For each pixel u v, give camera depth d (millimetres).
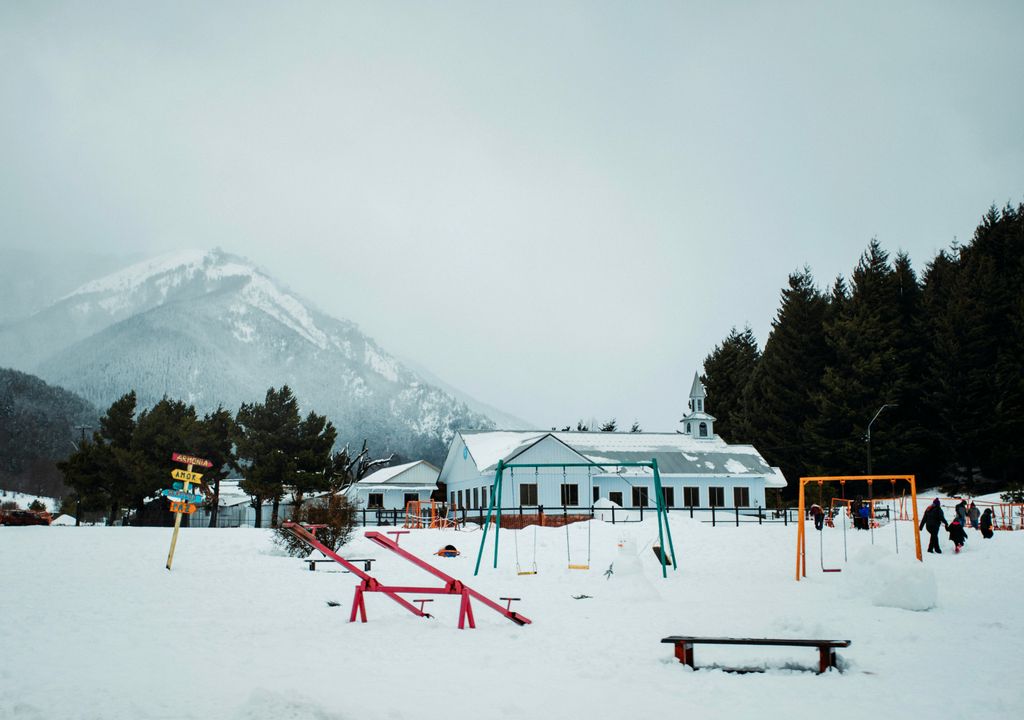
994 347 73375
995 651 11867
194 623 14586
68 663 10664
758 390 93250
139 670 10219
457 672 10352
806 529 40406
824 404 75938
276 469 57062
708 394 107812
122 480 59344
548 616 15820
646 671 10453
